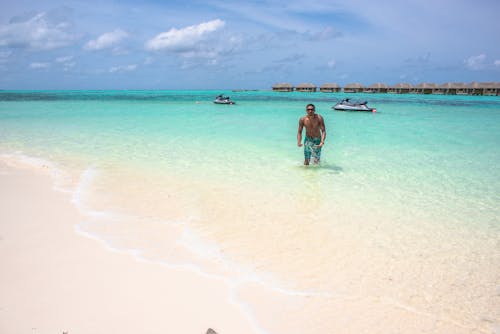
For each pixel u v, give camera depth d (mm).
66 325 3078
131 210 5902
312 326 3174
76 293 3551
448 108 33625
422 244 4797
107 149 11234
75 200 6359
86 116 22578
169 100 47219
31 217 5531
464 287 3811
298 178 7992
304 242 4809
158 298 3518
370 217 5727
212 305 3434
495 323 3244
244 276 3959
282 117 22703
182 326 3125
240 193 6848
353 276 3984
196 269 4082
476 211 6039
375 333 3100
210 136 14180
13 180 7598
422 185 7570
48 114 23719
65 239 4777
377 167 9141
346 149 11766
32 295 3490
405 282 3883
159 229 5164
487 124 19844
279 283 3836
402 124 19734
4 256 4266
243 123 19125
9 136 13719
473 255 4508
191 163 9367
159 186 7262
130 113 25281
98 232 5027
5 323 3064
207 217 5645
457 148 12039
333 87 89062
